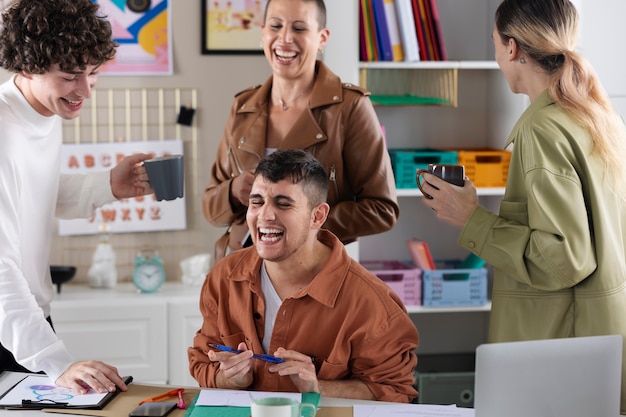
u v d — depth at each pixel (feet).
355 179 10.10
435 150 13.99
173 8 13.39
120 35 13.30
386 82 14.10
